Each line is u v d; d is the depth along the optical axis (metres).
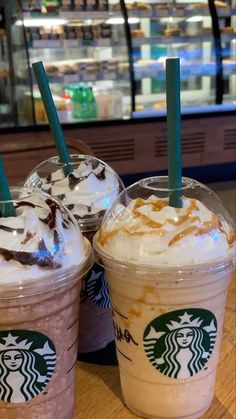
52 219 0.24
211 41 1.31
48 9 1.19
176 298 0.24
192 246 0.24
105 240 0.26
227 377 0.29
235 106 1.38
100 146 1.27
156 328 0.25
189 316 0.25
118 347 0.27
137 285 0.24
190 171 1.42
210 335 0.26
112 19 1.26
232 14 1.33
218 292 0.25
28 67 1.18
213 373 0.27
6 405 0.24
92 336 0.32
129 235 0.25
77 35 1.23
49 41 1.20
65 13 1.21
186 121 1.33
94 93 1.29
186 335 0.25
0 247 0.22
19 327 0.23
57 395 0.25
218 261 0.24
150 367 0.26
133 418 0.27
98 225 0.31
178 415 0.26
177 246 0.24
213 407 0.27
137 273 0.24
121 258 0.24
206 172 1.45
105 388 0.29
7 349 0.23
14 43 1.17
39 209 0.24
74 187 0.32
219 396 0.28
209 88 1.36
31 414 0.25
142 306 0.25
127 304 0.25
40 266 0.23
